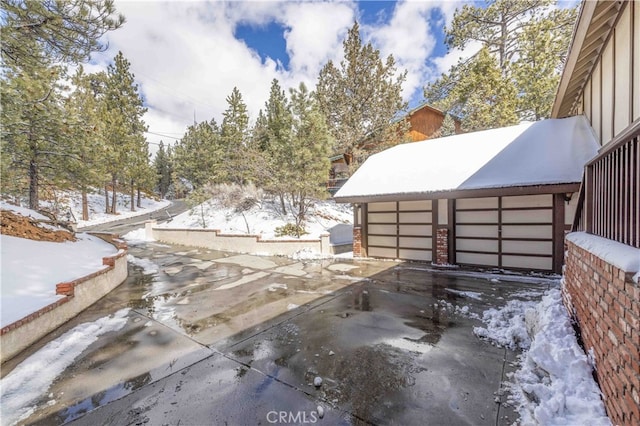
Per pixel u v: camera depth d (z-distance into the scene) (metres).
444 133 20.31
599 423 2.24
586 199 3.88
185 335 4.74
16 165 10.15
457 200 9.72
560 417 2.43
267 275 8.88
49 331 4.77
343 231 15.76
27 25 6.75
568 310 3.95
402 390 3.18
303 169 14.21
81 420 2.85
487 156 9.38
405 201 10.95
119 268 8.08
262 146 21.11
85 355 4.11
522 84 16.42
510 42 19.22
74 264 7.39
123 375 3.60
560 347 3.12
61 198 22.81
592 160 3.58
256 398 3.12
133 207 30.94
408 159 11.44
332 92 19.00
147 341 4.53
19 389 3.32
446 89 21.80
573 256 3.88
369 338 4.47
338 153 19.78
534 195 8.46
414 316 5.30
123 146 25.44
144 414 2.91
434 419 2.74
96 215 26.45
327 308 5.86
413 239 10.82
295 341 4.45
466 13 19.48
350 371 3.58
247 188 18.34
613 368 2.25
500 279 7.76
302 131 14.11
